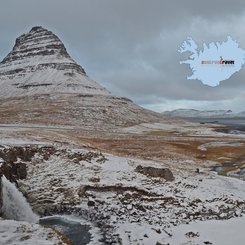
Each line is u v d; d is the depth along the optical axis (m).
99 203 29.80
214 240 21.53
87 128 123.44
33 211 29.09
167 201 31.58
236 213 29.00
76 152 38.84
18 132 53.44
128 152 61.84
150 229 23.80
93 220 26.56
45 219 27.62
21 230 18.09
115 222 25.48
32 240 16.70
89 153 39.56
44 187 31.91
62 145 45.38
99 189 32.22
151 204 30.59
